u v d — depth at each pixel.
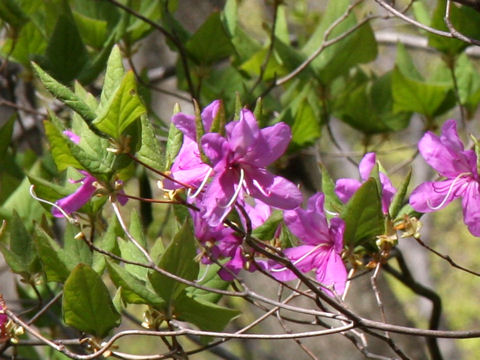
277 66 1.11
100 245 0.81
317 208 0.73
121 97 0.69
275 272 0.74
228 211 0.66
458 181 0.73
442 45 1.01
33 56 0.96
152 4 1.10
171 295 0.74
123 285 0.73
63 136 0.71
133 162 0.72
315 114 1.11
